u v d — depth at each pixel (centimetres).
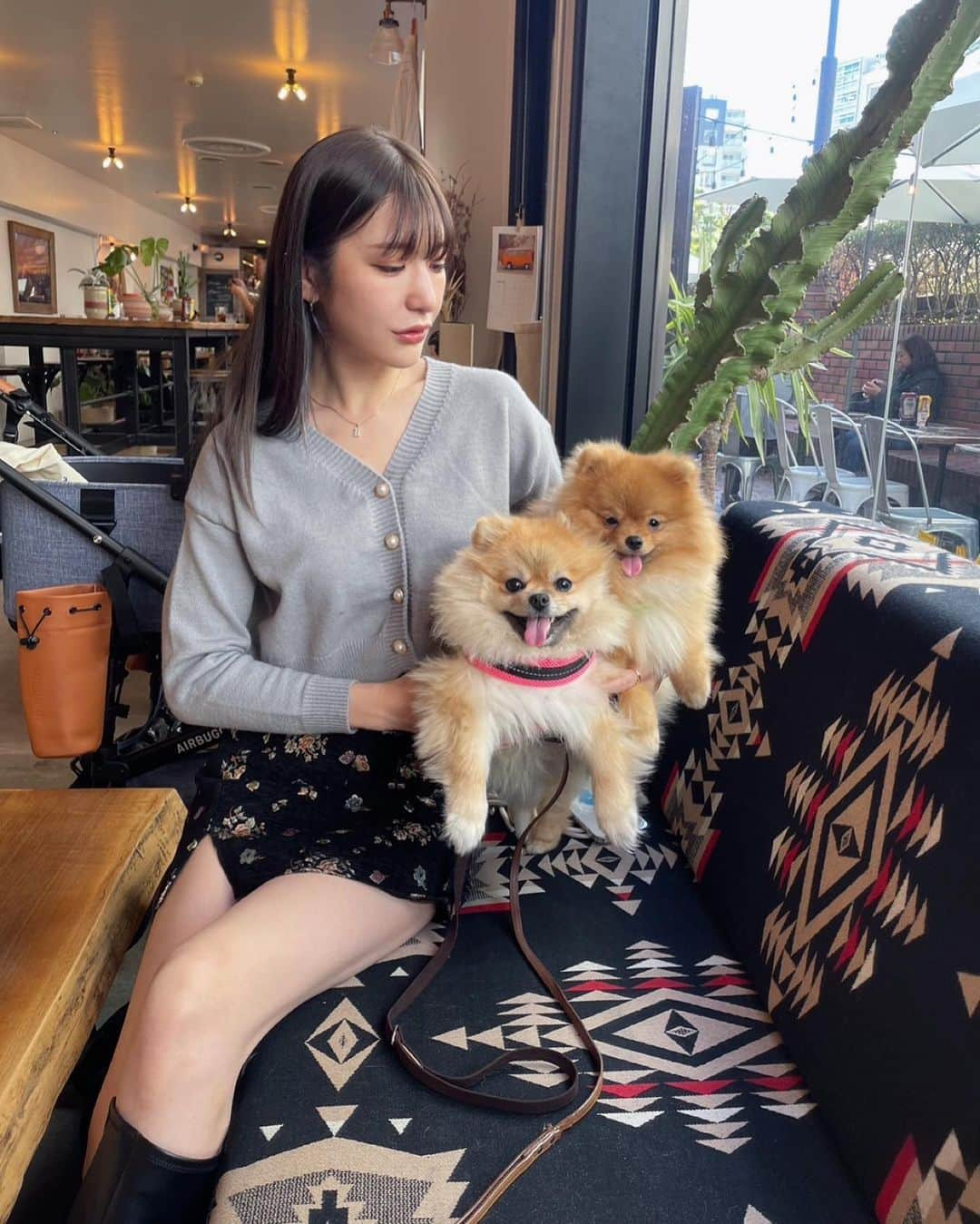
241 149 966
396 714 124
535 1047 105
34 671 199
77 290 1202
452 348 317
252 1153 92
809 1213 85
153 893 132
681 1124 95
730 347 159
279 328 123
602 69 203
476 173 351
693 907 136
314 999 115
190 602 133
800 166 189
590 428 224
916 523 155
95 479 239
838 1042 95
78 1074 137
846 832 104
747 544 155
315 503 129
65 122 877
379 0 509
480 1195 87
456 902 122
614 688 128
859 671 111
